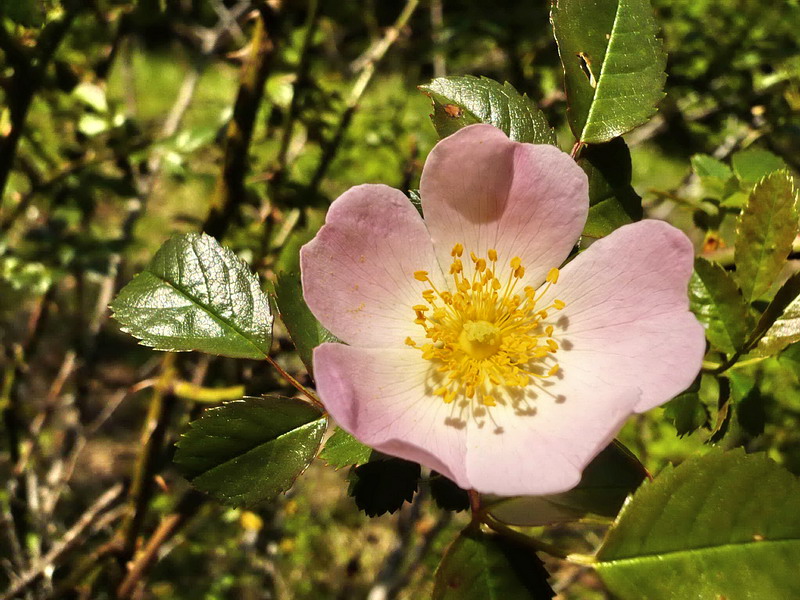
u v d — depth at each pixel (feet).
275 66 0.57
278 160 0.52
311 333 0.26
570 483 0.21
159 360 0.72
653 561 0.22
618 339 0.24
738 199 0.36
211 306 0.27
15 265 0.50
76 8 0.46
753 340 0.27
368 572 0.82
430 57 0.69
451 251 0.26
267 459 0.25
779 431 0.51
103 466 0.93
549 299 0.26
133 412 0.99
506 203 0.26
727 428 0.28
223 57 0.63
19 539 0.64
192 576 0.77
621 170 0.27
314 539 0.83
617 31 0.27
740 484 0.22
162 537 0.44
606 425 0.22
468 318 0.27
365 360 0.25
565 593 0.71
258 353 0.26
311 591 0.79
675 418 0.28
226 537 0.75
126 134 0.53
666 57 0.27
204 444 0.24
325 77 0.67
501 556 0.22
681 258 0.24
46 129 0.66
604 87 0.27
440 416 0.26
